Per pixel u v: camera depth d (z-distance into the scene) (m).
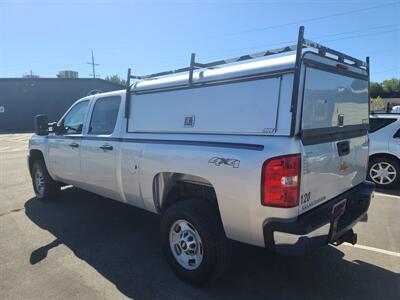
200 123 3.19
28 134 26.86
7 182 7.75
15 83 32.88
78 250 4.04
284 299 3.03
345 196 3.32
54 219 5.13
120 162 3.97
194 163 3.08
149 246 4.15
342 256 3.86
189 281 3.25
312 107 2.77
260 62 2.81
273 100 2.68
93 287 3.23
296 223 2.59
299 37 2.56
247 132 2.82
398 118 6.75
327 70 2.97
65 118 5.28
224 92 3.00
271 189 2.58
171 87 3.46
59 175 5.40
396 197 6.26
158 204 3.66
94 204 5.89
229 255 3.10
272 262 3.72
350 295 3.09
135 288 3.21
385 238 4.37
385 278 3.38
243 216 2.78
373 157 6.94
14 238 4.41
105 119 4.38
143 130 3.78
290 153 2.54
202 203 3.19
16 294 3.12
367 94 3.88
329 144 3.00
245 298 3.05
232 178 2.79
